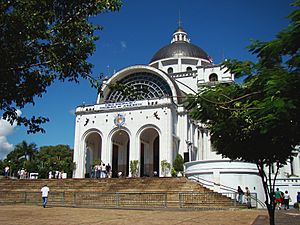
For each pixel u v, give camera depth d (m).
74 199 23.34
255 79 6.00
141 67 40.78
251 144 7.69
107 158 36.94
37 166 60.62
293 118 5.05
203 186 25.22
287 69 5.38
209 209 20.05
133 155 35.78
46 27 6.25
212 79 45.09
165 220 14.30
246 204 22.75
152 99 36.72
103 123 38.09
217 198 22.12
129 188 26.42
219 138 8.09
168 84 39.56
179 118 37.97
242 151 8.09
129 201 23.16
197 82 45.53
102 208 21.19
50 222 13.62
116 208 21.08
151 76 41.28
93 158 41.72
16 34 5.63
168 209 20.11
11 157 71.31
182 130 37.53
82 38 6.54
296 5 5.01
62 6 6.41
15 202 25.44
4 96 6.07
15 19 5.52
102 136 37.75
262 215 16.61
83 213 17.70
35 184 30.58
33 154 74.25
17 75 6.14
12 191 26.89
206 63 51.50
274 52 5.19
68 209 20.38
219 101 6.76
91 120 38.75
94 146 42.06
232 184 25.45
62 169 54.19
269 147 7.57
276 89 4.97
